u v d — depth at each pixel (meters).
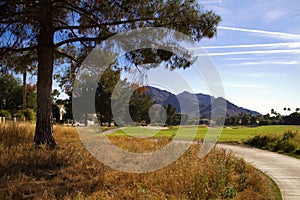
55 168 8.79
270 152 14.86
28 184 7.07
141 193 6.28
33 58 12.91
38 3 9.12
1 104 48.56
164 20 10.30
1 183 6.89
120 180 7.62
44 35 11.22
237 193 6.57
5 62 11.76
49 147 10.77
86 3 9.90
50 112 11.55
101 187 7.08
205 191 6.23
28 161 8.90
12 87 47.75
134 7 9.84
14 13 9.46
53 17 10.16
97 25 10.62
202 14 10.57
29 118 34.66
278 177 8.57
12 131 13.36
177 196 6.08
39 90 11.44
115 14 10.03
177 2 10.12
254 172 8.52
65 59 14.08
